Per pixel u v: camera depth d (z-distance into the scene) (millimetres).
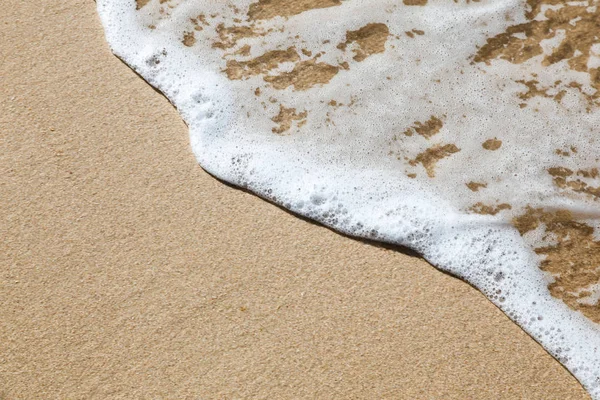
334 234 2236
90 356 2025
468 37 2658
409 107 2506
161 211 2268
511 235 2227
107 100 2486
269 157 2391
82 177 2326
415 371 1999
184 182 2328
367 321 2074
